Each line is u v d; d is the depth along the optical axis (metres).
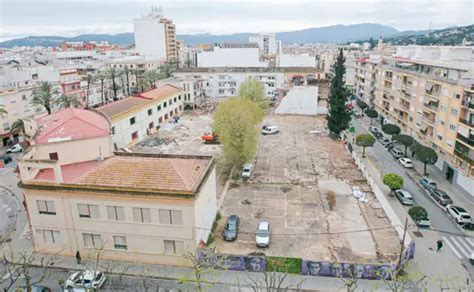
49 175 33.88
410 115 67.81
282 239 35.41
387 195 46.50
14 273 30.03
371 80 95.44
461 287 28.56
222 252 33.22
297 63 138.38
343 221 38.81
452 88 50.53
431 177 52.97
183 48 198.88
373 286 28.95
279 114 93.00
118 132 62.12
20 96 73.88
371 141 60.53
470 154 45.56
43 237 33.28
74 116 39.47
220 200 42.62
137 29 174.50
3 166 58.75
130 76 123.19
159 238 31.55
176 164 34.53
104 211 31.58
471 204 44.38
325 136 72.50
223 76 112.38
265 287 28.22
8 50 184.62
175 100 89.94
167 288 29.05
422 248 34.81
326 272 30.17
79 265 31.89
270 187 47.69
